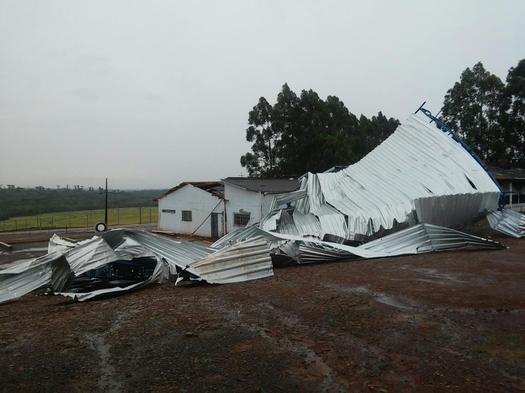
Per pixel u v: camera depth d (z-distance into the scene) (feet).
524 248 50.96
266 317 25.72
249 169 135.44
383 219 56.65
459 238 50.29
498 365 17.98
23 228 109.91
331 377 17.29
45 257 37.88
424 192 59.98
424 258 45.73
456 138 70.64
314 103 126.00
